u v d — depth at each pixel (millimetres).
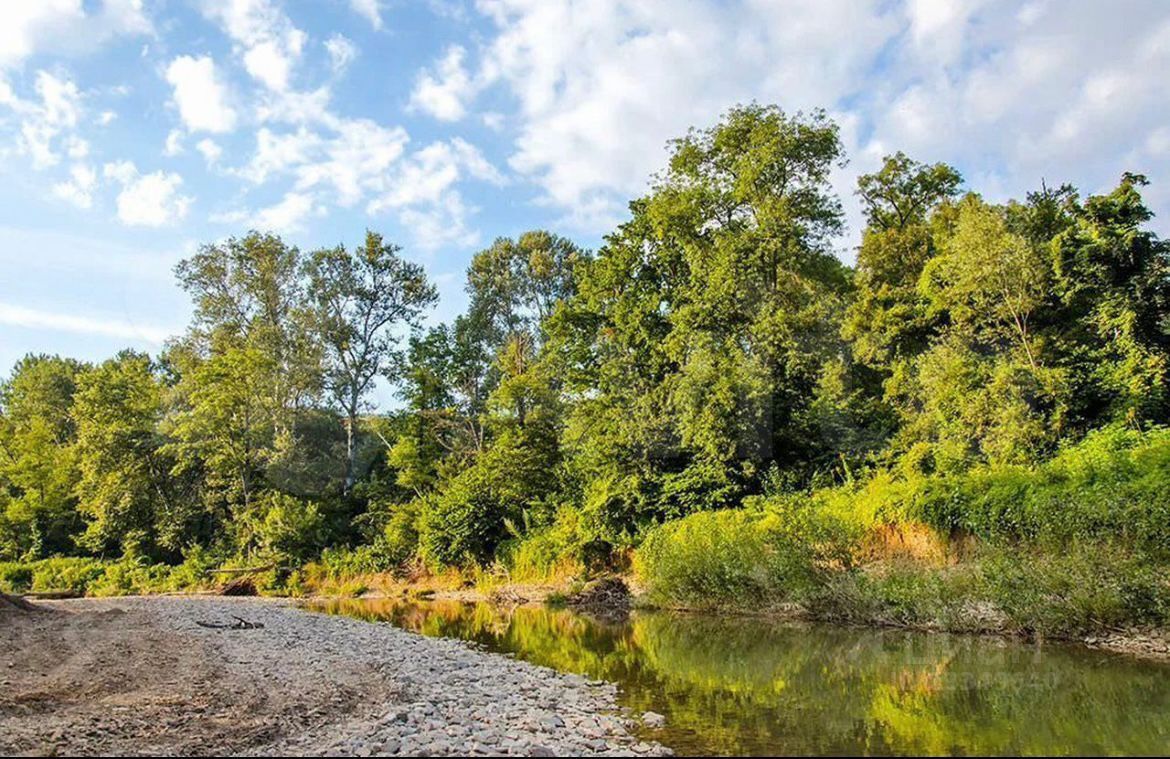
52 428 65000
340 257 56469
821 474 28266
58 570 45281
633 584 26625
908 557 19484
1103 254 24141
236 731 9055
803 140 32594
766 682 12539
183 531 48562
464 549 35844
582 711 10734
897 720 9742
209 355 51969
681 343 31500
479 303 60250
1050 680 11539
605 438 31250
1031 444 21500
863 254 38688
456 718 10156
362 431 58281
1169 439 16891
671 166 35469
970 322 27156
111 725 9141
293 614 25609
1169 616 13008
